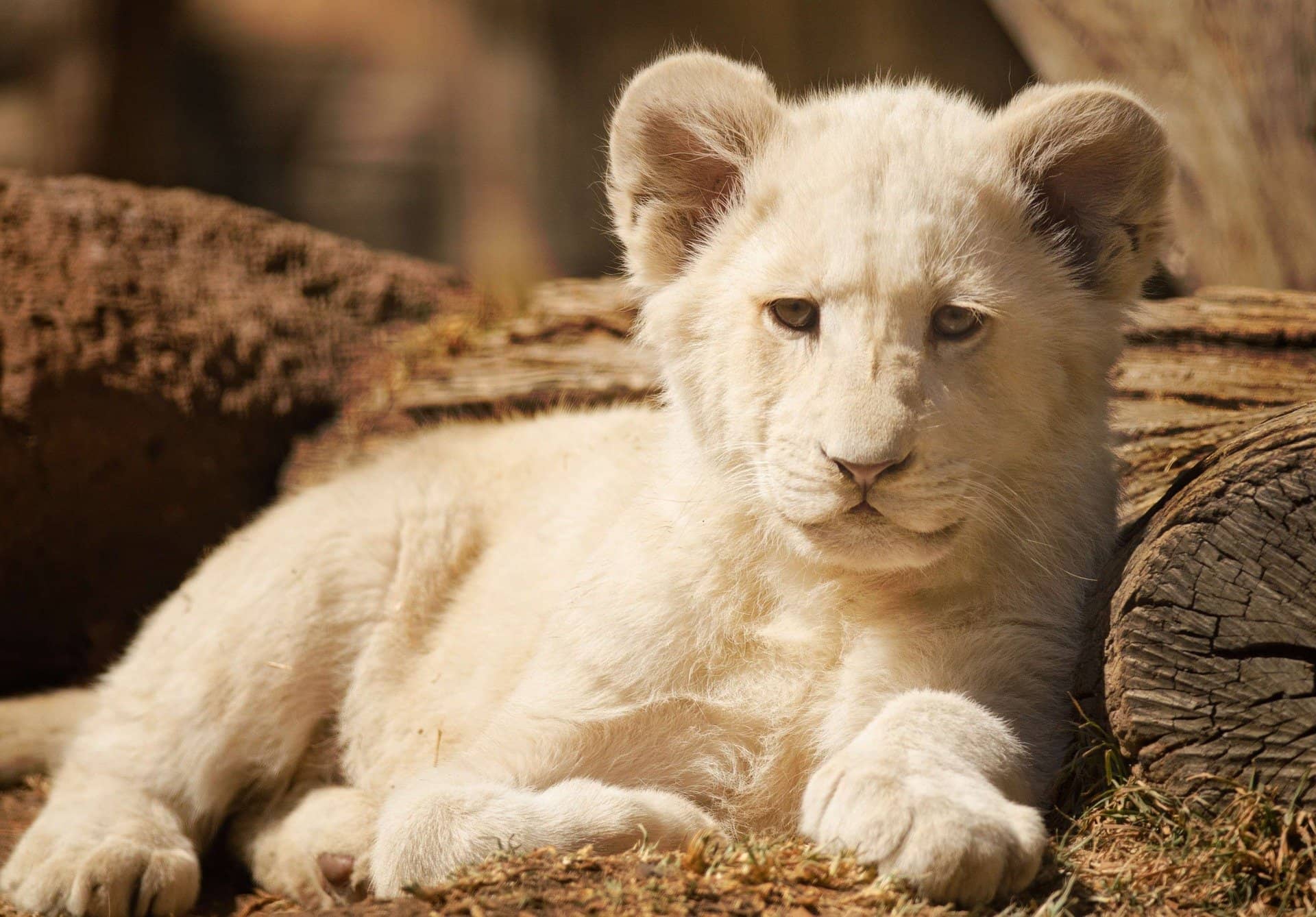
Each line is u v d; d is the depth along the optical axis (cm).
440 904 525
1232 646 568
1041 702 629
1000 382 616
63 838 783
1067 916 510
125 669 888
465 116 2222
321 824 796
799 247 632
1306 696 558
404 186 2280
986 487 614
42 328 1229
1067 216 686
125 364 1239
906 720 566
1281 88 1195
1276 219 1186
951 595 648
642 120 721
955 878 504
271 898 790
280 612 852
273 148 2316
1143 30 1284
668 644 660
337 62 2352
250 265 1340
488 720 745
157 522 1264
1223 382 954
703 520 670
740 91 711
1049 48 1353
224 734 845
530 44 2108
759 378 638
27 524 1224
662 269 732
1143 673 581
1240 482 566
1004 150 666
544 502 844
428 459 920
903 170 644
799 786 651
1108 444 689
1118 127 661
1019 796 565
